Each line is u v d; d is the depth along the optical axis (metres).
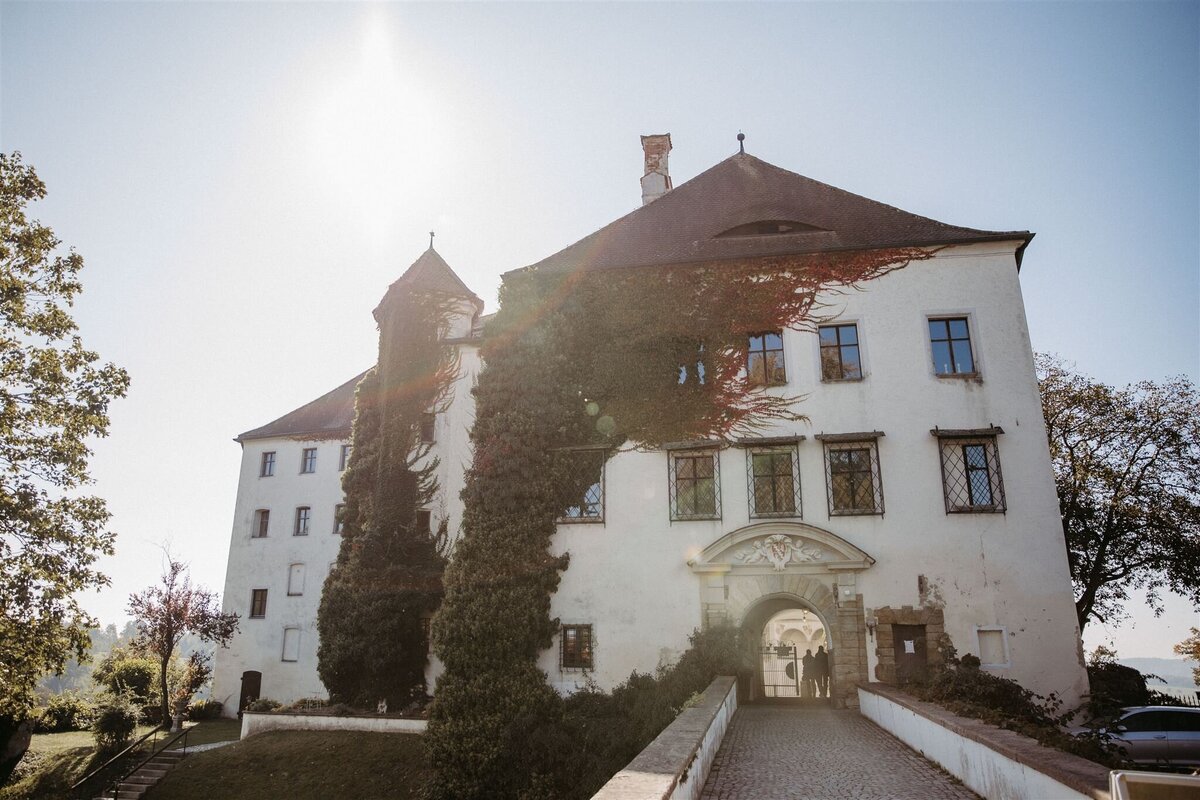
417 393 28.53
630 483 23.11
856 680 20.30
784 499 22.25
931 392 22.42
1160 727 16.27
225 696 37.84
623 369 24.05
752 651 22.45
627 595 22.17
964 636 20.36
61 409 22.23
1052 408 31.64
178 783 23.09
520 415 23.64
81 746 29.97
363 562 26.27
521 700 20.48
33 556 20.95
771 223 25.98
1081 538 29.72
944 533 21.19
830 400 22.75
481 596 21.62
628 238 26.78
